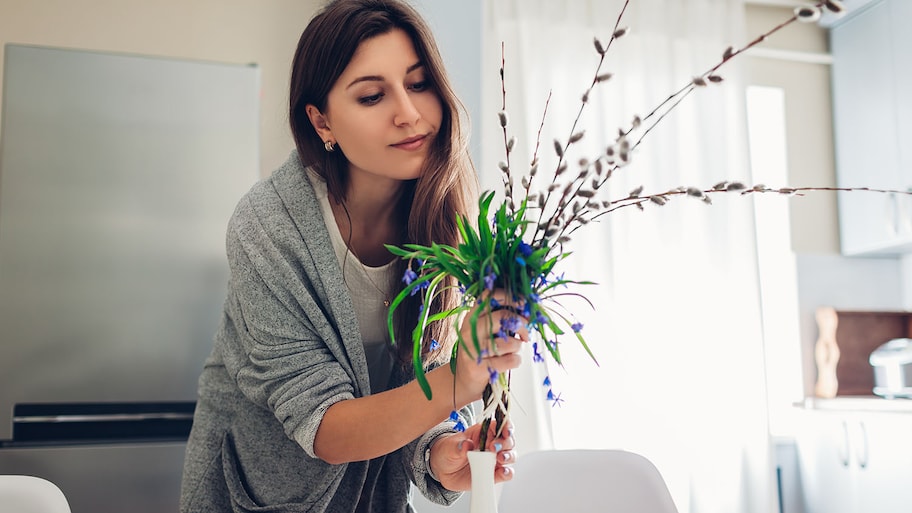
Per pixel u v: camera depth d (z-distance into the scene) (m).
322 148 1.26
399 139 1.13
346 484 1.31
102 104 2.58
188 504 1.31
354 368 1.23
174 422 2.54
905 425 2.83
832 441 3.24
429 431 1.21
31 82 2.54
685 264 3.34
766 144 3.80
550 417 3.00
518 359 0.89
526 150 3.11
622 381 3.13
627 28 0.84
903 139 3.34
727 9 3.56
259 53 3.21
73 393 2.44
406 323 1.28
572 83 3.30
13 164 2.50
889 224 3.40
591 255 3.17
